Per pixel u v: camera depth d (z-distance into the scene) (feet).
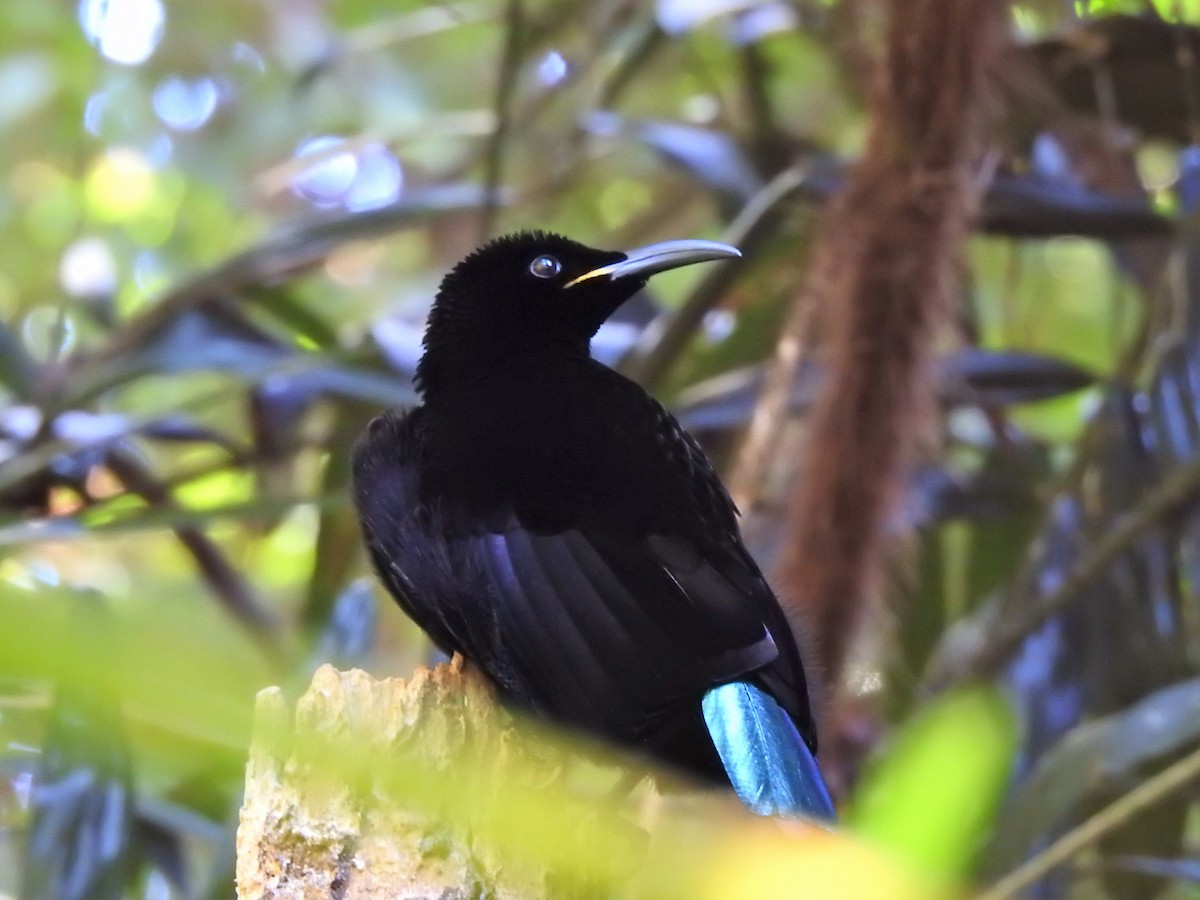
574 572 21.59
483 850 16.72
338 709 18.12
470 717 18.44
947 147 30.53
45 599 5.12
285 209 61.72
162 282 59.41
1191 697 26.20
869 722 33.45
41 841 25.27
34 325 59.47
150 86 60.03
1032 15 42.83
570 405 23.72
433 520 22.75
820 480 30.86
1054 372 36.24
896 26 30.66
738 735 19.88
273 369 34.88
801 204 37.96
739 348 40.27
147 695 5.41
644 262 28.07
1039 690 32.27
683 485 23.24
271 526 39.88
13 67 58.18
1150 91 36.35
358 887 16.74
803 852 9.73
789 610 26.66
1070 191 34.30
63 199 59.82
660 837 17.79
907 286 30.63
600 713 20.61
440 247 58.29
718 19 50.88
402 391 34.63
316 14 60.70
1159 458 33.37
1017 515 38.11
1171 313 34.99
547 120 56.59
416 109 61.00
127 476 37.83
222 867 28.27
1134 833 31.14
